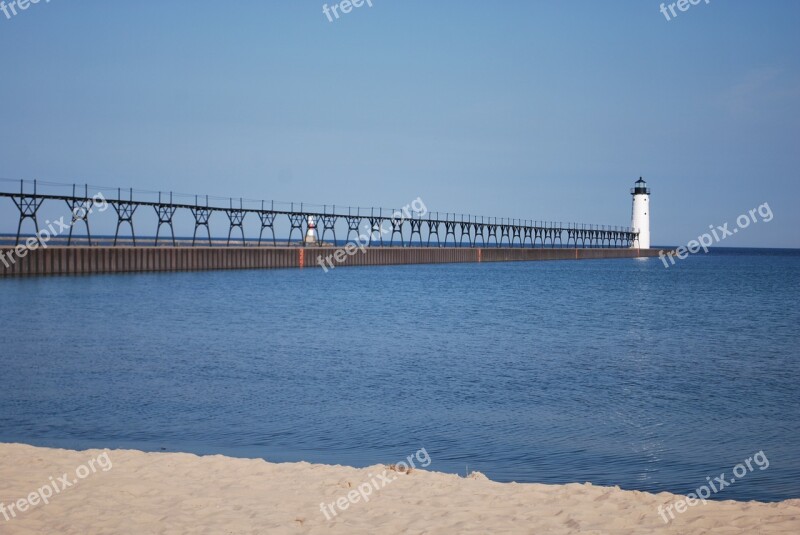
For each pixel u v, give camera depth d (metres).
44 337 36.47
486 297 68.69
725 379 27.97
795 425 20.73
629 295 73.19
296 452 17.00
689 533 10.05
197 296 61.25
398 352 33.72
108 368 28.17
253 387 24.97
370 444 17.91
